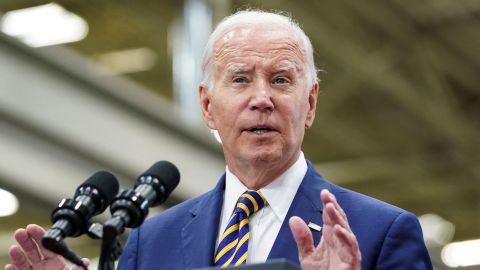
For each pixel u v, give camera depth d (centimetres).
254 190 480
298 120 473
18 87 1134
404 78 2141
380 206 468
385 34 2061
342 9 1973
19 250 451
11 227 2189
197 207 495
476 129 2278
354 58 2069
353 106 2238
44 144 1181
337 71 2114
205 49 498
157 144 1334
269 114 467
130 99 1300
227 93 476
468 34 2055
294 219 403
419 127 2280
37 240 448
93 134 1228
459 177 2412
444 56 2116
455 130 2270
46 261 452
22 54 1149
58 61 1196
